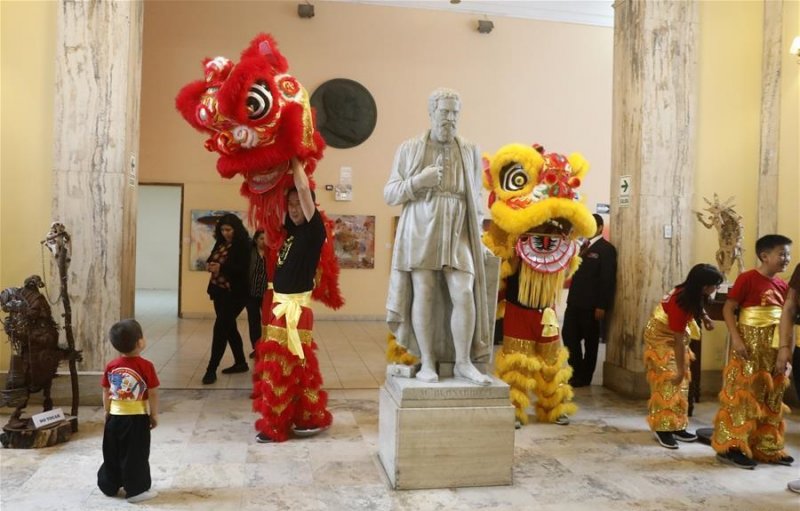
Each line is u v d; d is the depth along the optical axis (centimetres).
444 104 347
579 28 1112
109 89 473
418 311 348
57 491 322
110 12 473
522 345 461
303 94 385
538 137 1104
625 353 558
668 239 549
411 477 331
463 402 337
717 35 566
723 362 578
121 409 311
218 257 572
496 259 370
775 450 387
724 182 570
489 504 317
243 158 369
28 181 476
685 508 319
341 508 308
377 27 1058
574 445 418
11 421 394
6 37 473
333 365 681
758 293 382
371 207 1066
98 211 472
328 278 440
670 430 415
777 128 560
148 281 1647
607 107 1124
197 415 467
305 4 1026
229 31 1022
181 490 328
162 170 1028
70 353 412
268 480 344
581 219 438
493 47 1088
